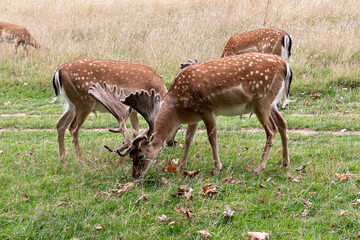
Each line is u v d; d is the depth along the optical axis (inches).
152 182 243.8
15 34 575.2
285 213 199.9
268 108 245.3
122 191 229.0
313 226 187.8
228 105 240.8
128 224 199.0
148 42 573.9
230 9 713.0
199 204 212.5
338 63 464.8
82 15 751.7
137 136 231.0
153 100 229.3
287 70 247.9
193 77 237.3
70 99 275.0
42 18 756.0
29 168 266.7
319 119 336.8
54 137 339.3
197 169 259.0
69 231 196.7
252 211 203.8
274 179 236.8
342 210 195.5
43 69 521.0
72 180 247.9
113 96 249.6
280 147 284.0
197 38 583.2
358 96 392.2
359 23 590.2
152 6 762.8
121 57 538.9
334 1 683.4
